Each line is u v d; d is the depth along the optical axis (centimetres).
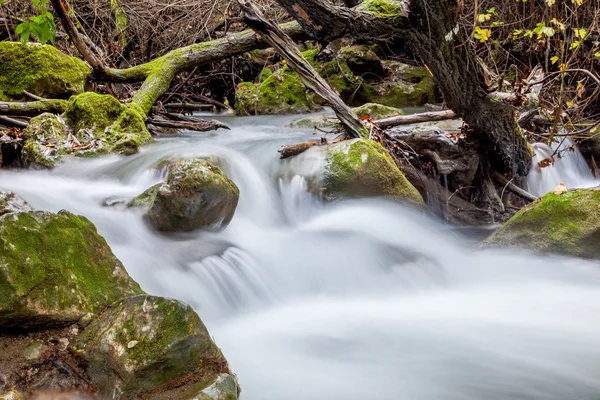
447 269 531
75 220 309
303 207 592
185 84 1199
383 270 507
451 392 321
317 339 381
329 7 518
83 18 1163
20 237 273
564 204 521
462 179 670
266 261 475
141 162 616
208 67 1272
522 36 859
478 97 595
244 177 600
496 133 638
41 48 788
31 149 643
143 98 809
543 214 530
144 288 382
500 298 471
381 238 540
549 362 357
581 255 501
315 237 534
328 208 579
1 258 262
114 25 1211
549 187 764
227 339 369
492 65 934
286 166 621
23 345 262
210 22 1120
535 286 496
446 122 738
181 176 448
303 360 351
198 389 260
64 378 258
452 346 377
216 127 842
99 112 695
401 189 596
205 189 448
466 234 638
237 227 529
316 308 440
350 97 1111
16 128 711
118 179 600
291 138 759
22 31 486
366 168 575
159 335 263
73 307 275
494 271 529
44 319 267
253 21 619
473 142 660
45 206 496
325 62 1126
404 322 417
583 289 485
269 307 434
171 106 1054
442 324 414
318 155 599
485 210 678
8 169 655
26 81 772
